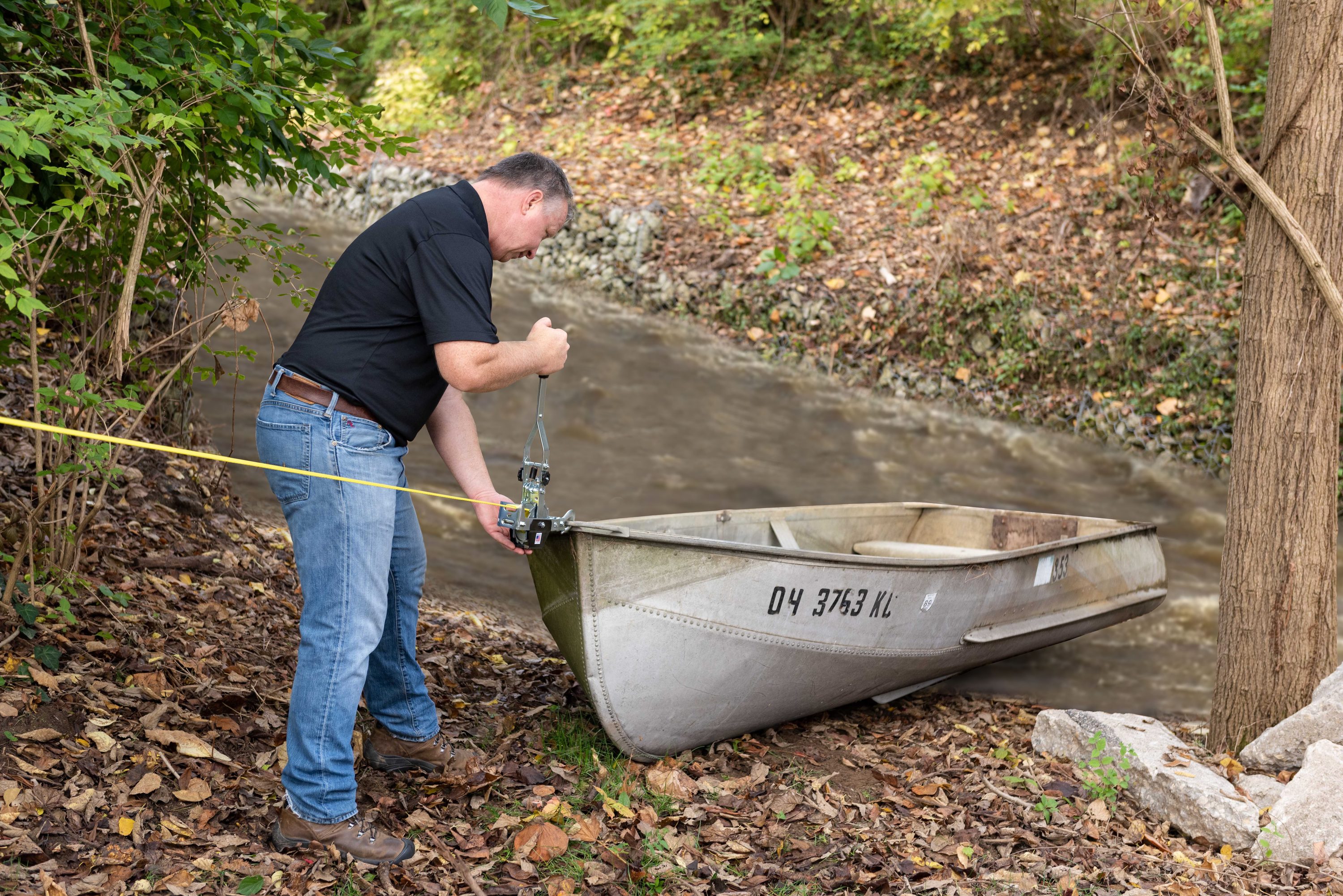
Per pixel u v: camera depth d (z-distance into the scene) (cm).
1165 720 424
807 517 488
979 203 977
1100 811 311
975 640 395
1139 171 398
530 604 516
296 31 349
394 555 282
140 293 352
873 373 879
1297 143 323
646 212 1040
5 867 223
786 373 895
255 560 459
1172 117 358
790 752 356
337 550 249
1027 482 734
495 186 263
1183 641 510
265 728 309
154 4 288
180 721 297
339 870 249
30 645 306
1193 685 460
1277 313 327
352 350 248
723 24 1252
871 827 300
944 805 315
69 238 308
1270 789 304
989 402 838
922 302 886
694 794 316
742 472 728
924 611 368
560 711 366
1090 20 387
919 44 1127
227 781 277
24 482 404
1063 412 812
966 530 536
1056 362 832
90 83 297
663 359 914
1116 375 814
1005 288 870
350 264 252
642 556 304
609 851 273
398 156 1228
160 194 311
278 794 277
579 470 714
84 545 387
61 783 256
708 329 963
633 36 1345
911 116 1114
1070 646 501
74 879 227
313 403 248
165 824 252
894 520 527
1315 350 324
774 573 324
